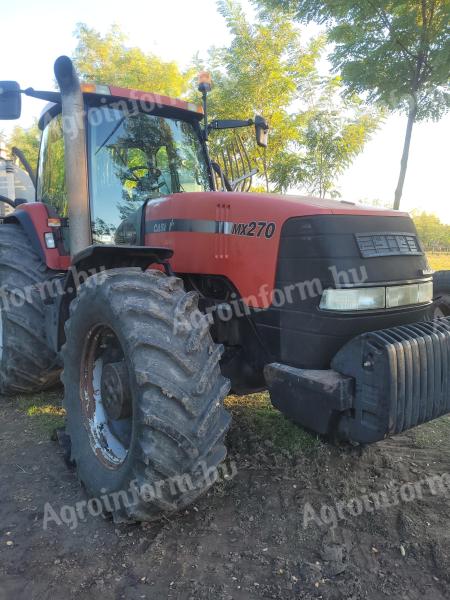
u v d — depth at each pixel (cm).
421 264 259
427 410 225
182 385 207
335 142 916
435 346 226
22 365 374
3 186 723
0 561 210
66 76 292
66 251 379
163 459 203
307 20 666
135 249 243
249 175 396
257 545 218
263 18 1045
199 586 194
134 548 217
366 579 198
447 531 227
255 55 1066
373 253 236
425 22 603
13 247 387
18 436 337
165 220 298
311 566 204
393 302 242
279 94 1062
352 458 293
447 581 197
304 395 232
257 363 269
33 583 196
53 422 359
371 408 215
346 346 224
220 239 271
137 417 206
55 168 405
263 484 267
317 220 232
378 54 627
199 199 283
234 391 294
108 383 239
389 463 287
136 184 355
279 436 320
